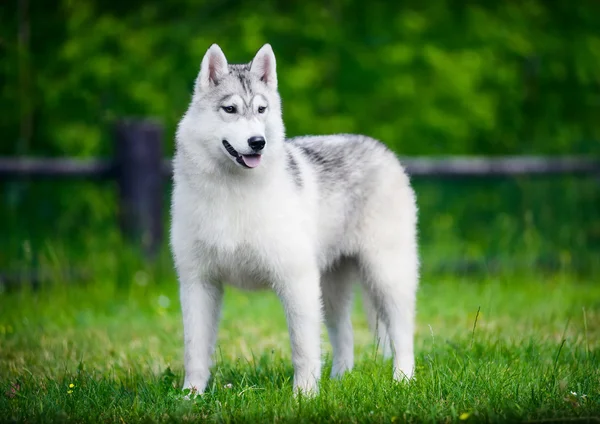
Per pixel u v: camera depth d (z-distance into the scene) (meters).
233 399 6.58
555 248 15.31
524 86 19.30
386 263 7.86
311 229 7.18
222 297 7.38
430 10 17.84
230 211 6.83
